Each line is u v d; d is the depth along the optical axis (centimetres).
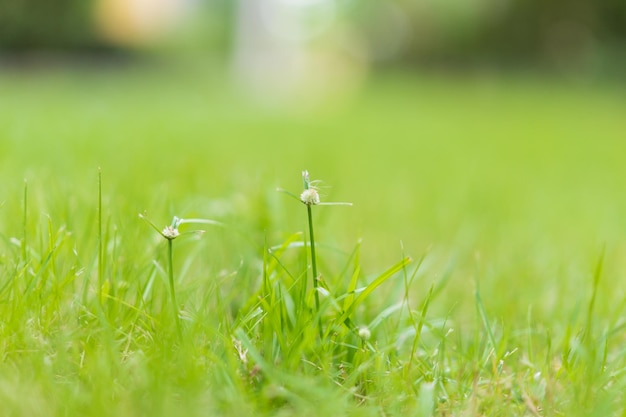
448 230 133
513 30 1073
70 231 87
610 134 412
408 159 252
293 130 324
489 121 461
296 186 147
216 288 79
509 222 143
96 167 136
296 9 1316
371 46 1256
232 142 245
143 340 73
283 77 750
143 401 65
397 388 70
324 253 103
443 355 76
